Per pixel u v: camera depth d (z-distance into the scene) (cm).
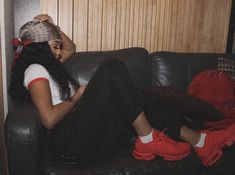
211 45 266
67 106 149
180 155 147
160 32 250
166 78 217
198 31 260
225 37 268
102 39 238
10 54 190
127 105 139
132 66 206
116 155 149
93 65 198
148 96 159
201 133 154
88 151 140
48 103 141
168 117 154
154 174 143
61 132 143
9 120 131
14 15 219
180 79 218
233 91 210
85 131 139
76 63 196
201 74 213
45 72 151
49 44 162
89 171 136
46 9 223
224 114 184
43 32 160
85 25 232
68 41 196
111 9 235
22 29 164
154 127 155
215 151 152
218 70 216
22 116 132
